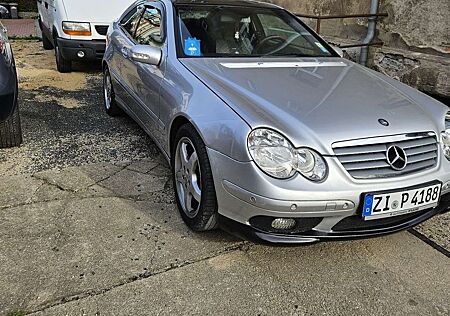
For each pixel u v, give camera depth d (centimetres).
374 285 234
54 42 690
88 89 595
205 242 263
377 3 545
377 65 566
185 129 269
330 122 231
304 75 298
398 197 225
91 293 218
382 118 242
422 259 256
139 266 240
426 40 505
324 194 214
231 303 217
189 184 270
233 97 251
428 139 246
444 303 222
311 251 260
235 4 376
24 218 279
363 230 231
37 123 454
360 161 223
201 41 329
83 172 347
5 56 334
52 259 242
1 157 368
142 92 355
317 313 213
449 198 256
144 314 207
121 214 289
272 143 219
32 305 209
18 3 1497
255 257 252
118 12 648
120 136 429
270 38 359
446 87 483
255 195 217
